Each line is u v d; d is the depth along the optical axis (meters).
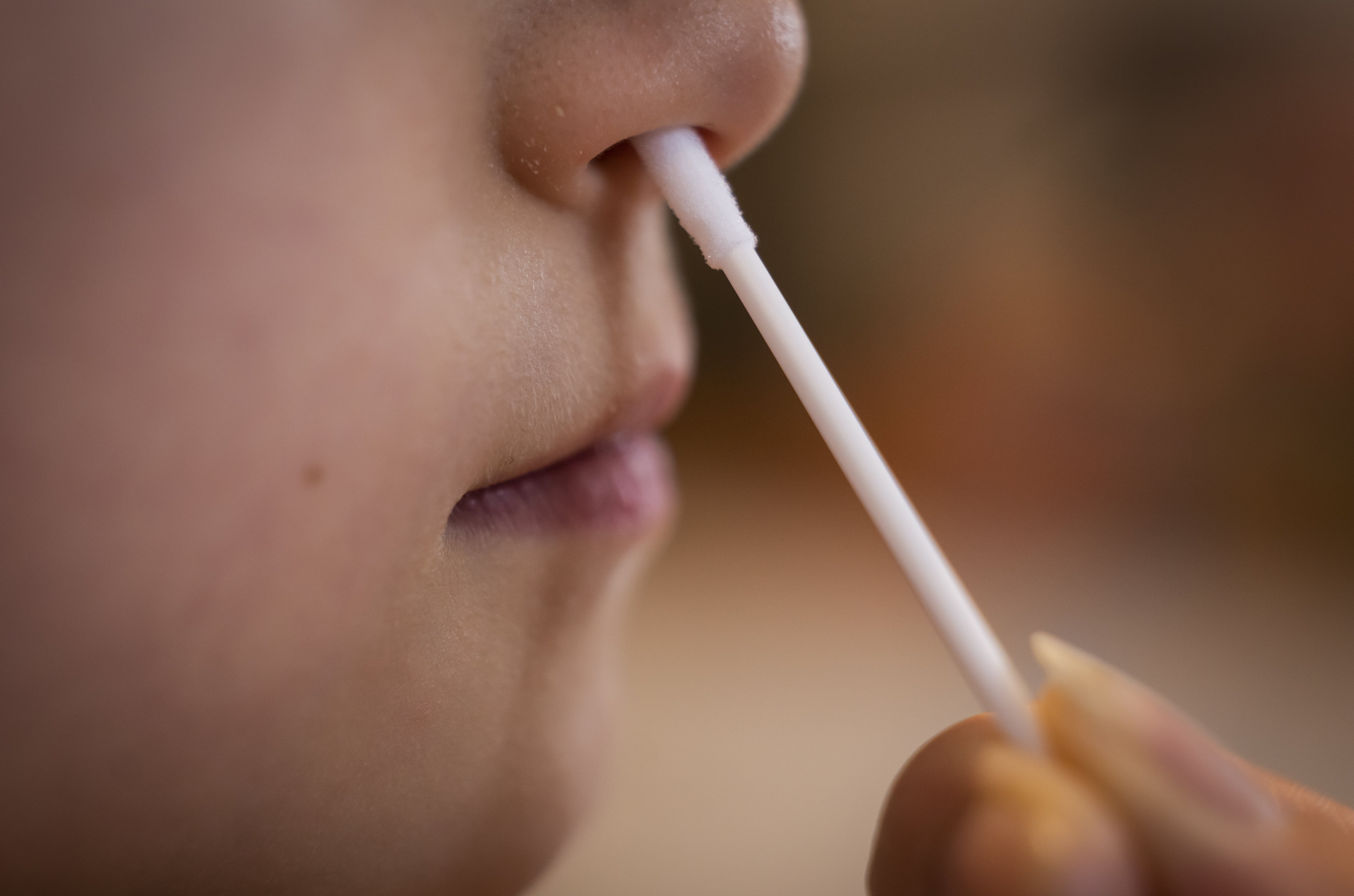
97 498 0.23
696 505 0.77
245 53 0.23
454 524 0.25
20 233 0.23
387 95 0.24
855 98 0.83
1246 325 0.65
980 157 0.77
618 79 0.24
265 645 0.24
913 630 0.57
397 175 0.24
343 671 0.24
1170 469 0.67
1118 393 0.70
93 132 0.23
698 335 0.94
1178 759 0.24
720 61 0.25
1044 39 0.73
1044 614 0.56
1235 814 0.24
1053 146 0.73
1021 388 0.75
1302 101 0.62
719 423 0.91
